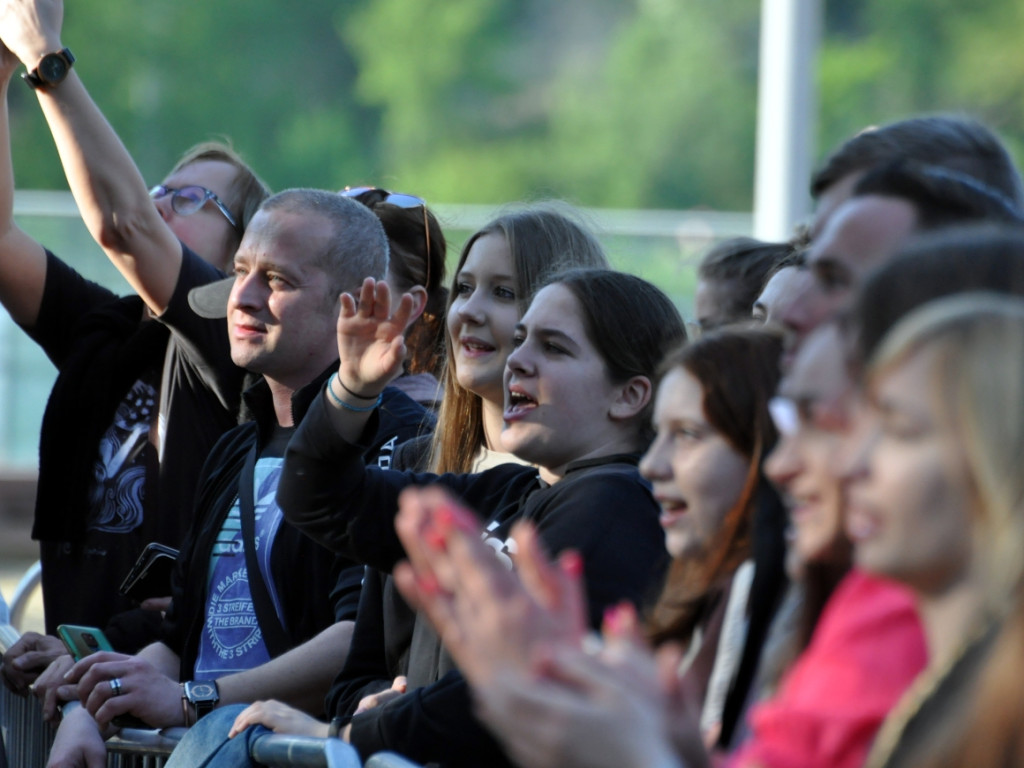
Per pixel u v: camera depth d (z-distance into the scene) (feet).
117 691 32.22
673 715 15.33
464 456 34.17
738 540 19.97
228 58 384.68
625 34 412.57
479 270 34.14
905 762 13.62
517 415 28.45
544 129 406.21
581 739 13.03
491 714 13.53
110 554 41.32
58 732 33.06
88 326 43.01
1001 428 13.01
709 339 21.07
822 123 369.71
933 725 13.56
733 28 402.93
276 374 36.24
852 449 14.21
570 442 28.14
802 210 113.60
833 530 14.92
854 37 380.99
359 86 396.98
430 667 27.73
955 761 13.25
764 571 18.93
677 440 20.76
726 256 41.81
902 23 373.20
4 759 40.96
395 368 27.61
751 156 397.39
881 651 14.92
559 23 426.51
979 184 19.12
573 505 26.00
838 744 14.57
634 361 28.25
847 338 14.83
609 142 399.65
